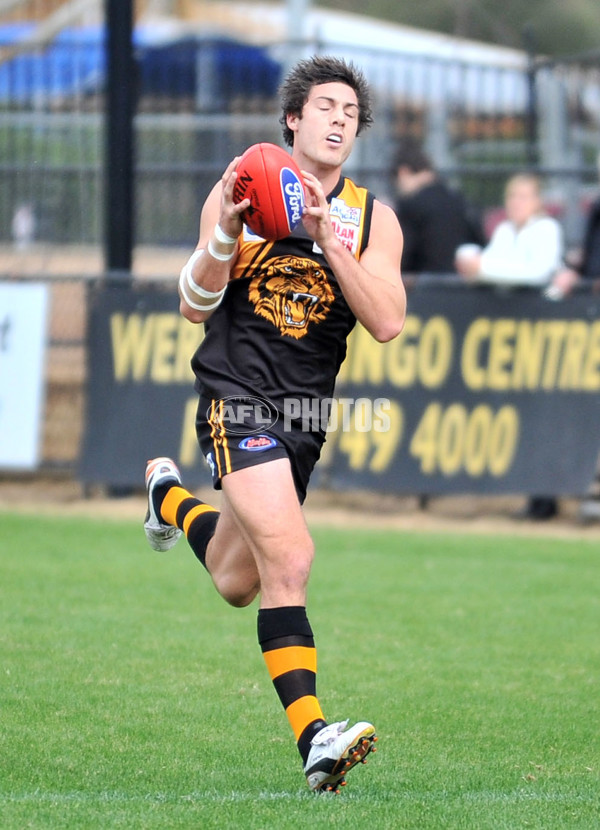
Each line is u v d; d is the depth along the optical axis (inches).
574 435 1258.0
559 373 1269.7
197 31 2295.8
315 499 1373.0
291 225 541.0
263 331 561.6
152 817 494.0
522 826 492.1
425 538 1211.9
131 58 1369.3
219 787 544.1
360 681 733.3
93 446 1328.7
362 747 502.3
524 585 1009.5
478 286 1288.1
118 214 1378.0
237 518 544.7
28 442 1355.8
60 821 487.8
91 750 593.6
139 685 710.5
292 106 578.2
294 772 569.3
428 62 1817.2
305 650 538.3
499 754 604.4
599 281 1280.8
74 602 914.1
